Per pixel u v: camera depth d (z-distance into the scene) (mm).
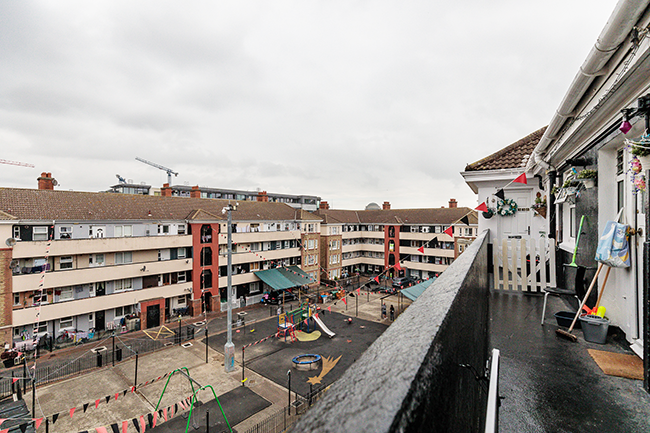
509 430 2408
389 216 53375
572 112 5188
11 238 20906
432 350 848
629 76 3111
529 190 9250
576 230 6172
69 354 22156
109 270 25234
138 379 18656
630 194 4043
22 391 17266
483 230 9734
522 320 5281
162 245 28562
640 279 3730
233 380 18641
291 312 29016
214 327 28109
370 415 475
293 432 537
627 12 2885
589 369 3365
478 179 9703
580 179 5156
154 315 27938
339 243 49844
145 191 53938
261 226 38000
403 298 38844
